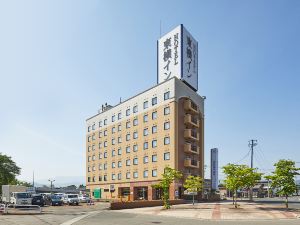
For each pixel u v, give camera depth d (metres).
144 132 64.75
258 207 36.66
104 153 78.50
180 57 64.44
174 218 26.80
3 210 32.94
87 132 87.81
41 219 26.06
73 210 38.12
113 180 73.50
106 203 58.56
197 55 70.38
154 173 60.72
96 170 81.38
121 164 71.06
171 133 57.78
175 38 66.19
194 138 61.09
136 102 68.25
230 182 35.47
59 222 23.58
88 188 84.00
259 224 21.66
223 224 21.83
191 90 64.19
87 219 25.91
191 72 67.00
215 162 66.88
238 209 34.12
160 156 59.59
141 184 63.75
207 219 25.94
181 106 60.31
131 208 40.81
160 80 68.12
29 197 44.84
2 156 82.75
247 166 35.84
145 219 25.78
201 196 61.28
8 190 48.44
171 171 38.28
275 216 27.28
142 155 64.50
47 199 53.41
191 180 43.91
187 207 38.72
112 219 25.84
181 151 58.47
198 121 64.06
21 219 26.05
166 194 37.84
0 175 81.50
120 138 72.38
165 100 60.19
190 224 21.97
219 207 37.53
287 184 32.31
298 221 23.77
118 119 73.94
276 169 32.78
